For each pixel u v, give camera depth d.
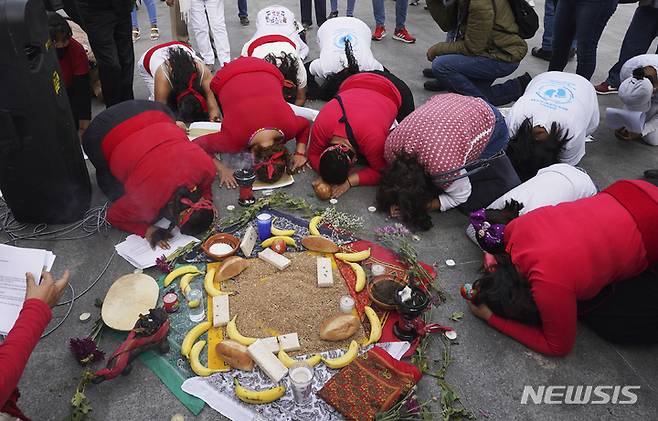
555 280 2.35
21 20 2.73
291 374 2.28
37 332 1.87
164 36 6.57
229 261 2.93
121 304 2.71
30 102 2.94
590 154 4.38
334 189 3.66
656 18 4.86
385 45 6.50
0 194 3.66
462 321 2.79
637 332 2.62
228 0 7.96
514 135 3.73
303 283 2.89
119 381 2.42
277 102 3.63
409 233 3.37
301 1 6.62
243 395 2.31
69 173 3.29
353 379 2.37
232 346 2.45
